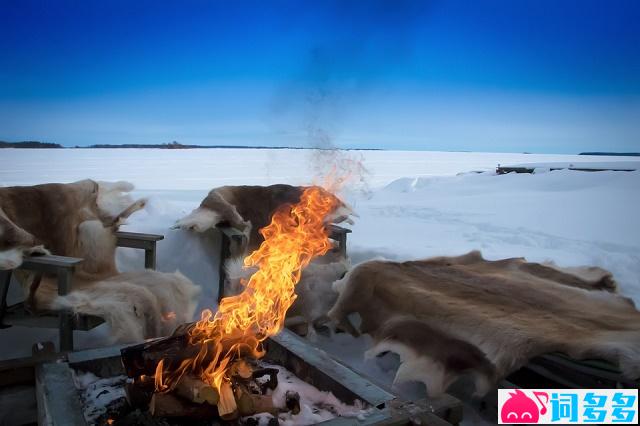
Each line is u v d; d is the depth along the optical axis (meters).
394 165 37.03
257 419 1.86
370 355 2.62
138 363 1.87
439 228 6.86
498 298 2.75
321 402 2.03
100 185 3.64
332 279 3.46
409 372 2.33
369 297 3.02
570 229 6.89
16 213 3.06
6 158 28.94
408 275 3.11
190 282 3.12
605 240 6.06
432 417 1.74
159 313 2.75
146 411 1.86
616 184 11.91
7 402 2.00
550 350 2.13
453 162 47.28
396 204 9.51
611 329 2.33
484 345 2.29
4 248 2.60
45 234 3.17
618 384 2.10
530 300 2.73
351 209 4.03
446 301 2.67
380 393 1.90
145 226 4.45
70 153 42.84
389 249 4.78
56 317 2.64
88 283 3.08
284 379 2.21
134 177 16.34
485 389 2.19
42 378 1.95
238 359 2.04
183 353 1.89
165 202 5.74
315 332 3.34
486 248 5.44
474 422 2.38
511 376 2.53
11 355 2.88
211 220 3.76
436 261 3.48
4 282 2.69
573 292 2.90
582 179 12.58
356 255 4.66
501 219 7.71
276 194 4.32
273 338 2.42
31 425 1.98
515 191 11.87
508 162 48.00
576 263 4.72
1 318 2.71
